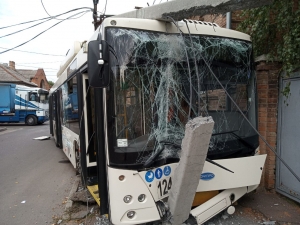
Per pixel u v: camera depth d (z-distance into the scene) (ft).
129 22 9.17
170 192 8.98
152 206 9.19
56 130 30.76
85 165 13.78
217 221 12.13
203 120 7.73
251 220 12.19
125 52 9.04
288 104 13.67
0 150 33.04
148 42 9.34
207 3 8.14
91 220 12.74
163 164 9.41
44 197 16.66
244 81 11.41
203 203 10.60
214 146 10.37
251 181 10.69
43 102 70.18
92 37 11.48
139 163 9.01
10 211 14.70
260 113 14.89
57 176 21.18
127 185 8.92
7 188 18.75
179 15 9.01
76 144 16.31
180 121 9.81
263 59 14.17
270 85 14.51
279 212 12.69
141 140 9.20
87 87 13.75
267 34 14.30
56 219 13.39
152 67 9.40
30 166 24.81
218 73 10.64
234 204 13.33
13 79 96.89
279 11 13.08
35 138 43.09
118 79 8.97
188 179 8.34
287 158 13.84
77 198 14.55
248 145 11.16
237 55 11.19
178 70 9.79
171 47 9.69
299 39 11.70
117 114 9.01
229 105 10.93
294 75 13.20
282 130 14.15
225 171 10.25
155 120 9.45
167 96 9.63
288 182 13.84
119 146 8.97
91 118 13.89
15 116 65.92
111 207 9.02
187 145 7.83
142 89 9.29
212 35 10.58
